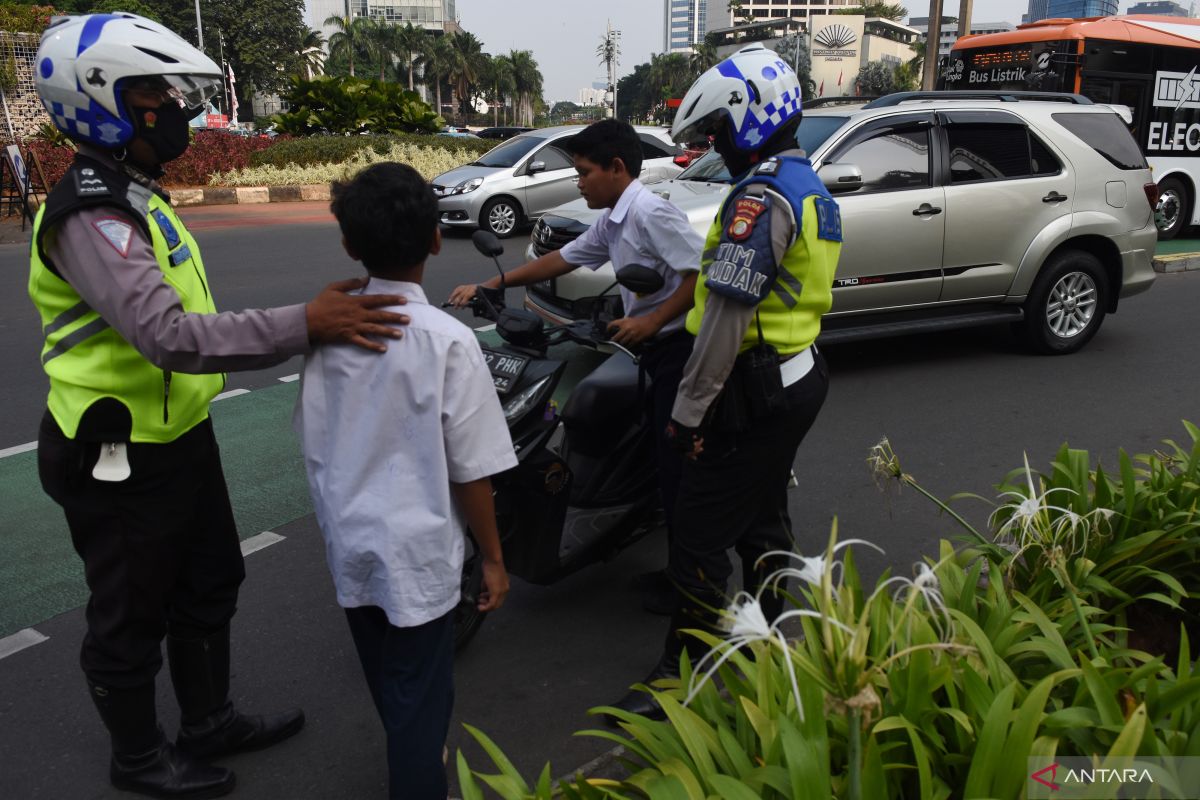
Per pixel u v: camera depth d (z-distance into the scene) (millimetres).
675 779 1780
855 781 1612
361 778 2773
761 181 2525
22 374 6727
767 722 1925
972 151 6738
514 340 3219
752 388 2613
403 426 2066
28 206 13945
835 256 2691
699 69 112875
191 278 2344
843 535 4309
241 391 6477
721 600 2867
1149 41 13164
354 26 94812
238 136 20500
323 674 3293
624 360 3938
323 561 4117
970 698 1967
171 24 66188
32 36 19594
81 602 3756
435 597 2143
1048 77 12977
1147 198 7375
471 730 2070
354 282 2111
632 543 3850
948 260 6648
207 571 2625
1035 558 2674
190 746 2762
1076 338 7324
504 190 13820
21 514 4555
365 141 20719
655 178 8625
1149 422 5762
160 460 2324
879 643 2066
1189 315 8664
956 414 5953
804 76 94562
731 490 2766
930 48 21297
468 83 103500
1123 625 2764
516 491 3168
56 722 3025
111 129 2125
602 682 3250
